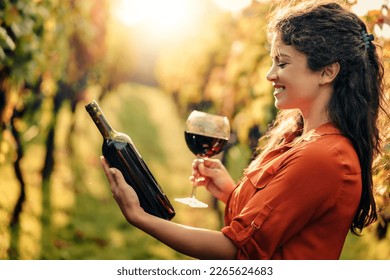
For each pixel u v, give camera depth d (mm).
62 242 8398
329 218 2750
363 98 2863
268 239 2711
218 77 9883
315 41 2771
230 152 7910
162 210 2959
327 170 2707
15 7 5379
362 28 2912
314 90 2832
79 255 8273
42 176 9117
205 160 3689
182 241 2783
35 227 7895
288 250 2768
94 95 15281
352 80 2844
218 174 3639
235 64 7887
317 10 2816
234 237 2736
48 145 9156
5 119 6027
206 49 10273
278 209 2715
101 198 10984
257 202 2756
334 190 2715
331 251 2779
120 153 2938
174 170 14758
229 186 3625
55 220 8758
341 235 2789
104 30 11773
